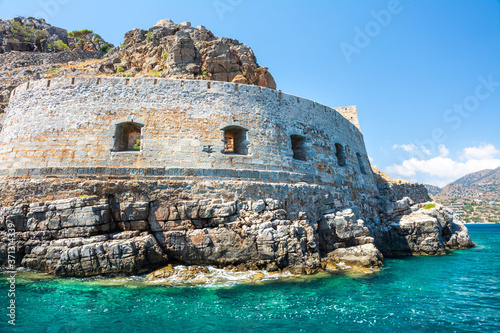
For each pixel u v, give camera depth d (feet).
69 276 43.16
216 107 59.82
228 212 51.21
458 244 98.22
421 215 89.04
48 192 48.06
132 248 45.06
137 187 49.73
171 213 49.98
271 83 113.39
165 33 120.67
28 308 35.01
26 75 118.83
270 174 59.47
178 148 54.65
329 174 71.20
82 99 55.26
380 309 37.70
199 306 37.11
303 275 49.73
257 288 43.68
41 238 45.32
